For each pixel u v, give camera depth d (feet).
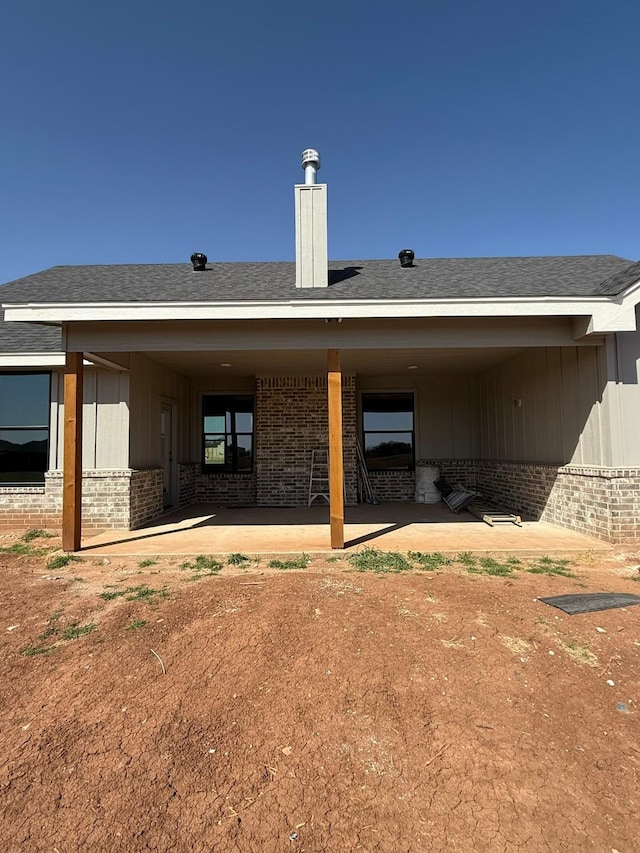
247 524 28.89
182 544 23.24
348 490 37.50
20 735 8.32
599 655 11.02
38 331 30.35
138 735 8.30
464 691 9.53
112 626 13.16
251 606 14.28
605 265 29.37
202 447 39.81
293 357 30.53
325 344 22.84
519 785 6.99
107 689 9.84
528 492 30.91
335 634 12.13
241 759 7.67
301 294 21.89
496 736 8.16
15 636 12.60
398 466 40.93
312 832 6.18
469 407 40.88
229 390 39.73
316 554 21.22
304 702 9.27
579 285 23.53
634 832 6.11
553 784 7.00
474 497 35.47
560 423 27.07
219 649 11.55
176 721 8.71
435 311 21.39
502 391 35.04
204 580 17.58
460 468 40.55
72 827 6.27
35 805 6.66
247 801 6.75
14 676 10.41
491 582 16.93
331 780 7.16
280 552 21.30
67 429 22.39
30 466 28.25
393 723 8.57
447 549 21.72
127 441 27.73
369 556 20.42
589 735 8.17
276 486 37.47
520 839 6.01
